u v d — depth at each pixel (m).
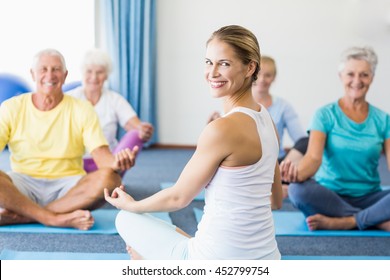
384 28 6.20
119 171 2.88
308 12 6.20
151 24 6.02
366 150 3.01
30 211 2.82
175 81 6.29
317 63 6.29
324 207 3.00
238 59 1.67
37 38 5.80
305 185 2.98
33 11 5.77
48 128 2.94
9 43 5.77
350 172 3.09
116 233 2.82
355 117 3.04
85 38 5.89
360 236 2.96
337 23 6.22
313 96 6.34
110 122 3.87
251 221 1.71
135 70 5.99
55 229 2.83
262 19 6.19
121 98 3.92
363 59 2.95
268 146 1.70
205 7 6.15
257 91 3.88
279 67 6.27
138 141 3.63
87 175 2.89
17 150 2.98
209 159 1.64
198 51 6.23
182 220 3.22
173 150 6.26
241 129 1.63
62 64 2.89
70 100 2.99
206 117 6.38
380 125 3.04
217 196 1.70
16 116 2.93
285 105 3.97
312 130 3.04
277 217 3.29
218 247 1.71
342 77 3.03
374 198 3.10
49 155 2.98
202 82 6.30
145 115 6.13
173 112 6.36
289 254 2.64
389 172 5.29
